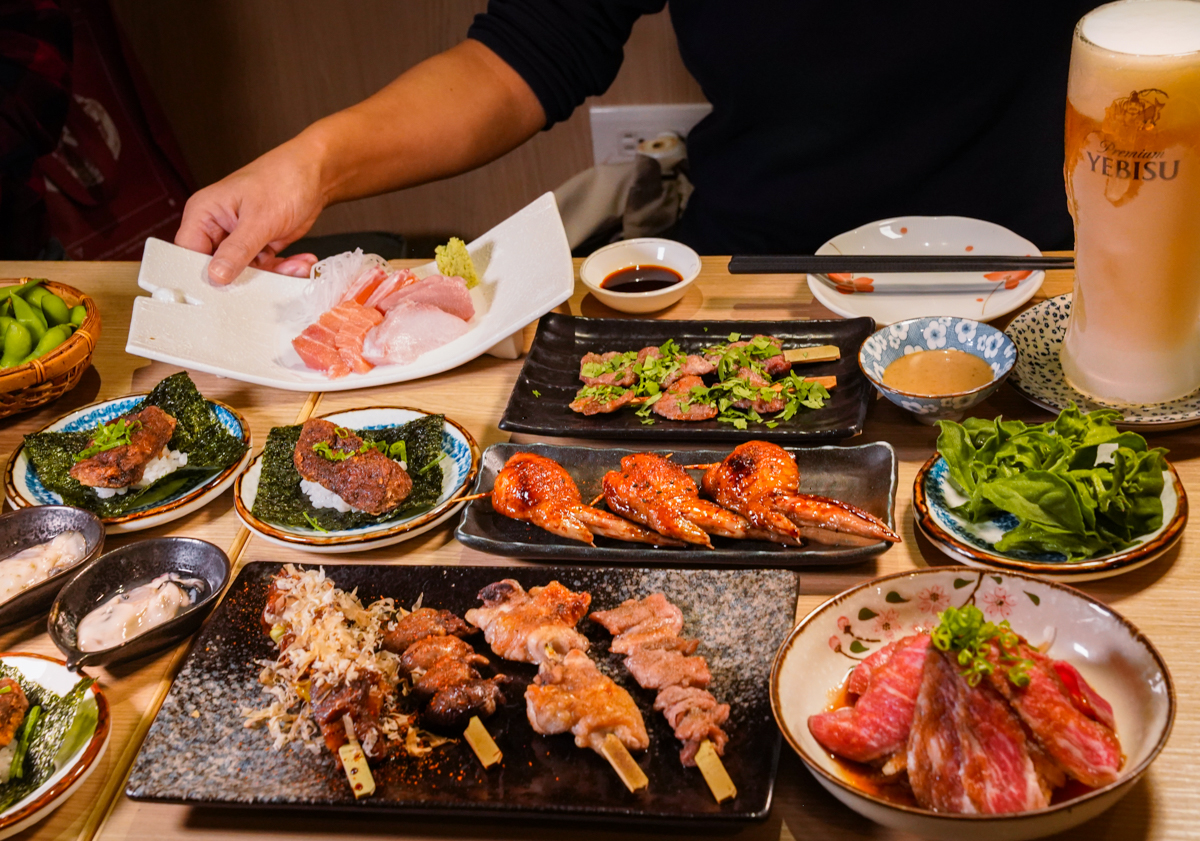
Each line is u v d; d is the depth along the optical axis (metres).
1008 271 0.97
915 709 0.68
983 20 1.18
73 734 0.76
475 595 0.82
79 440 0.95
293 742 0.75
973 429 0.83
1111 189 0.81
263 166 1.11
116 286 1.19
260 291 1.09
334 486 0.88
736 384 0.94
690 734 0.72
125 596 0.83
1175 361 0.85
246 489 0.90
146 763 0.75
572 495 0.85
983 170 1.25
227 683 0.78
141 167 1.83
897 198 1.27
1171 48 0.77
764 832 0.71
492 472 0.89
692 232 1.39
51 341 1.00
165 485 0.92
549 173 1.95
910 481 0.86
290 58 1.92
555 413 0.95
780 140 1.28
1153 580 0.78
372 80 1.94
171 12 1.87
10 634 0.84
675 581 0.80
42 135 1.47
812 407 0.92
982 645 0.67
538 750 0.74
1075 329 0.88
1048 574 0.77
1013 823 0.64
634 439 0.92
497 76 1.24
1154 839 0.68
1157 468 0.78
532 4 1.24
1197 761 0.70
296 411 0.99
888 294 1.02
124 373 1.06
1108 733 0.67
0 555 0.87
